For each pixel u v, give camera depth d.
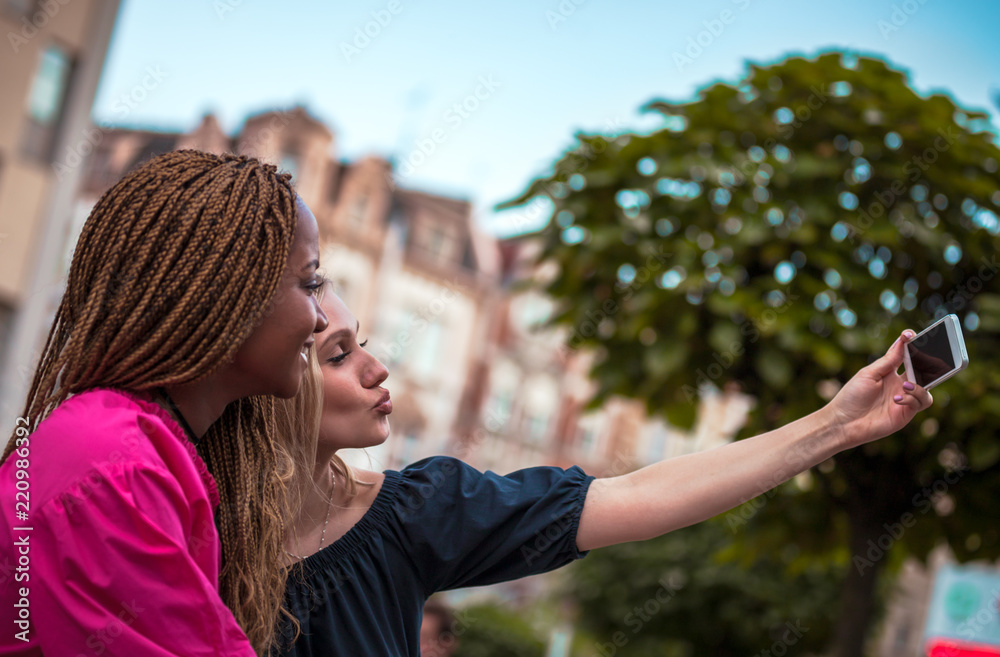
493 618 11.89
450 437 21.12
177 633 0.84
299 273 1.00
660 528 1.27
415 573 1.31
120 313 0.93
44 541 0.85
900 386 1.24
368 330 19.80
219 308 0.94
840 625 3.08
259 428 1.17
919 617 17.97
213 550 0.93
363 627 1.26
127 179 0.98
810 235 3.01
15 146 8.68
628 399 3.59
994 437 2.84
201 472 1.01
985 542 3.23
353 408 1.32
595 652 10.99
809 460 1.26
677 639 10.75
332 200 19.08
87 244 0.97
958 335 1.12
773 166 3.19
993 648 4.82
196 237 0.94
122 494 0.85
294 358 1.01
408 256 20.41
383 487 1.34
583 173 3.51
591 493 1.31
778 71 3.31
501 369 21.97
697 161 3.25
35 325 8.80
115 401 0.93
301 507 1.29
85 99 9.25
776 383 3.01
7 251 8.64
